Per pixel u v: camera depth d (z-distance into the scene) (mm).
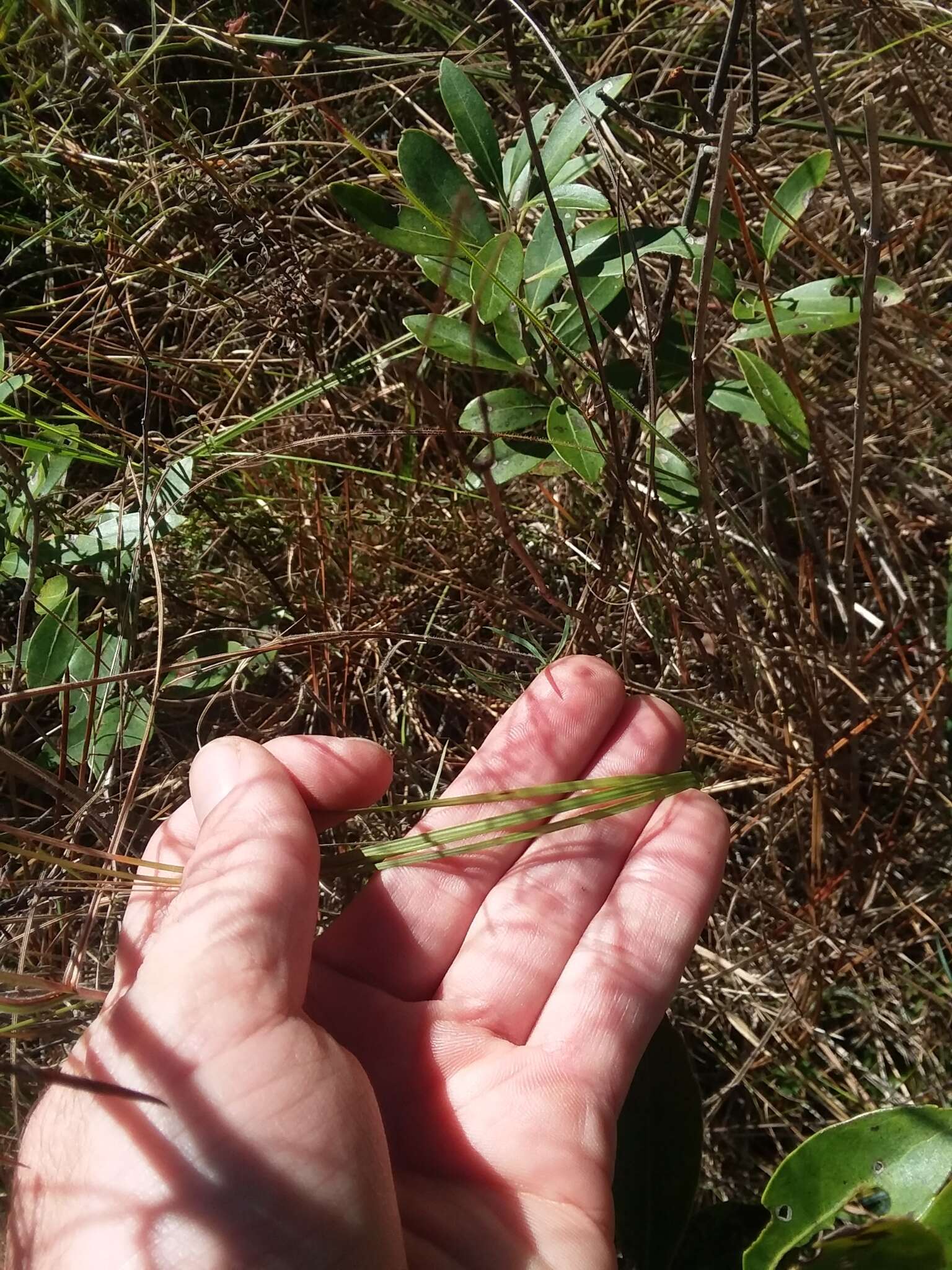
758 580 288
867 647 301
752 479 301
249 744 198
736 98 173
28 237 316
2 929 234
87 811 229
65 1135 158
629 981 212
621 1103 205
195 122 313
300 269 279
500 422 221
